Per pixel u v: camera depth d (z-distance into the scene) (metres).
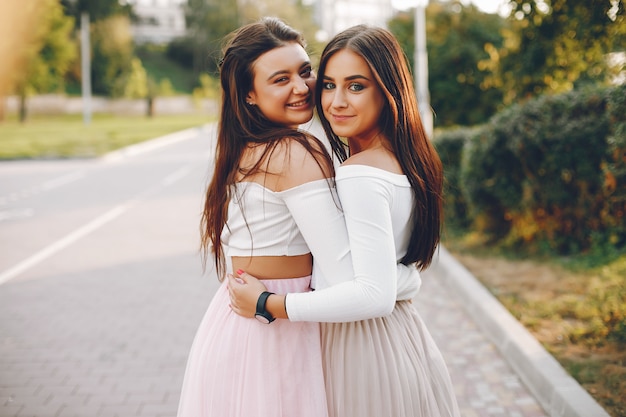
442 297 5.67
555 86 6.64
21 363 4.25
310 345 1.87
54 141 28.39
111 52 60.00
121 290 6.05
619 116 4.57
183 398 2.02
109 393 3.77
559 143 6.25
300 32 1.98
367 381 1.83
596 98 6.01
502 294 5.44
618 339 4.10
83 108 58.31
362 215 1.69
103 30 59.84
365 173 1.71
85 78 44.62
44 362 4.26
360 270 1.68
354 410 1.83
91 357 4.35
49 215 10.58
